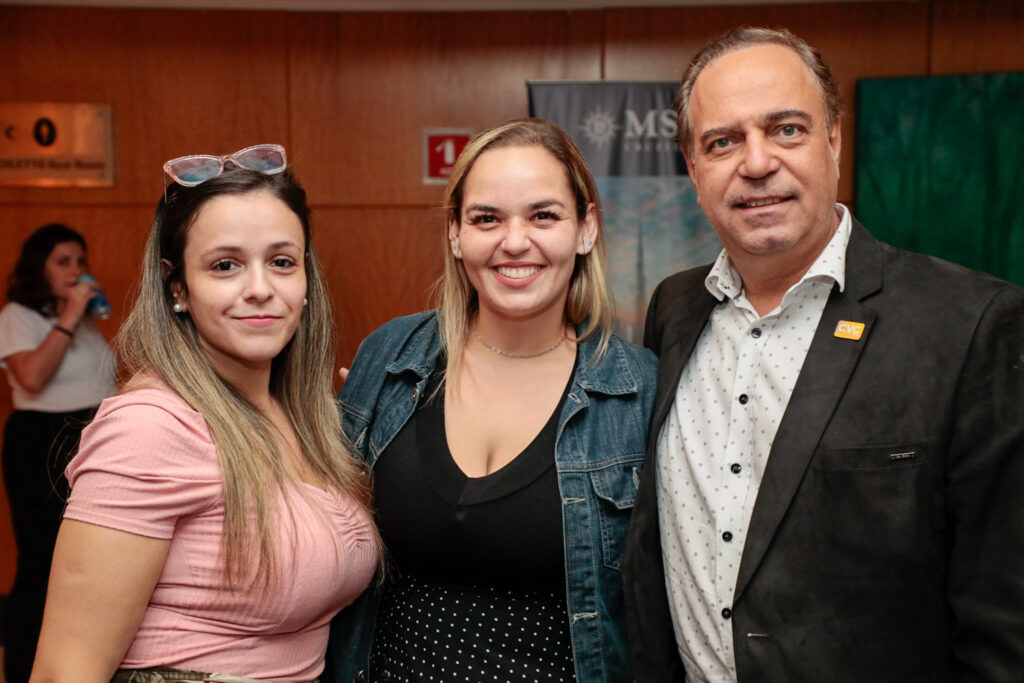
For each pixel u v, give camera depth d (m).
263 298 1.32
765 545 1.29
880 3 4.15
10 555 4.41
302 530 1.34
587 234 1.63
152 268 1.36
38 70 4.33
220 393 1.36
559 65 4.31
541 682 1.43
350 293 4.46
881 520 1.23
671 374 1.54
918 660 1.25
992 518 1.19
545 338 1.62
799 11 4.20
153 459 1.23
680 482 1.46
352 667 1.56
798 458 1.28
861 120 4.14
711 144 1.37
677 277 1.79
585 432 1.57
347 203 4.43
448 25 4.33
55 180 4.37
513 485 1.49
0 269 4.41
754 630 1.30
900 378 1.26
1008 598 1.17
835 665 1.25
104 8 4.30
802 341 1.37
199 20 4.32
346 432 1.67
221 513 1.28
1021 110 4.02
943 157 4.09
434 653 1.46
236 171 1.35
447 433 1.57
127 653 1.25
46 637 1.19
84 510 1.19
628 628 1.49
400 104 4.37
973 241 4.11
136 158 4.37
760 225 1.33
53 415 3.23
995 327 1.22
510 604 1.47
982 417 1.19
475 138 1.57
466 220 1.54
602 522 1.52
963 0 4.11
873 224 4.17
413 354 1.70
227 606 1.28
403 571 1.54
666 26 4.25
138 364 1.35
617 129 4.01
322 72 4.36
